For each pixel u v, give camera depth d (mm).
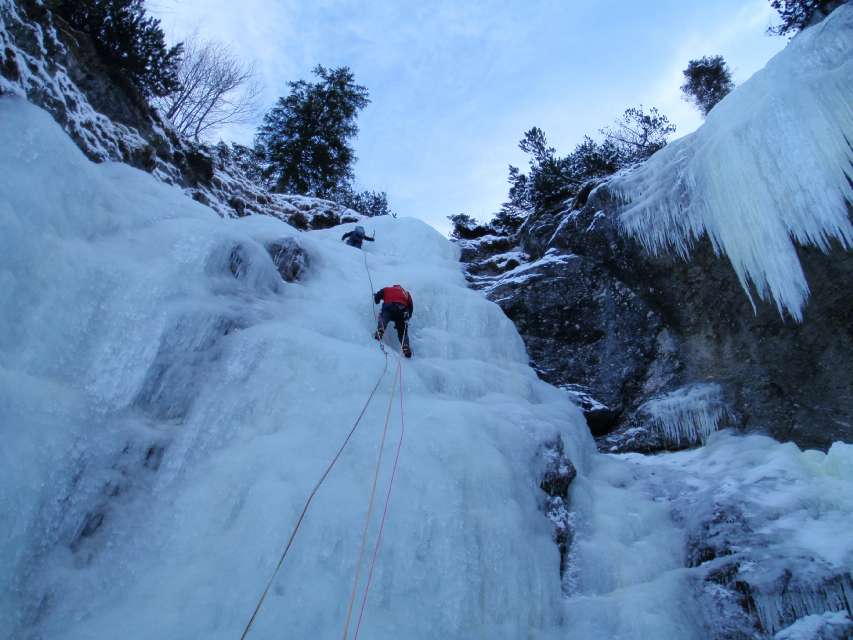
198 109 15391
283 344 4805
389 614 3277
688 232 7926
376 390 4848
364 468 4043
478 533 3988
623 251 8859
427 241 11719
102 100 8633
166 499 3617
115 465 3553
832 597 3645
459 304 8094
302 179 20531
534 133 15727
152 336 4199
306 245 7645
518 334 8633
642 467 6543
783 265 6645
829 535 4281
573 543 4828
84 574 3064
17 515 2943
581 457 6270
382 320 6363
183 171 10242
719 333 7629
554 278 9367
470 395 6184
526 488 4809
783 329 6902
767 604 3723
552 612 3947
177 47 10375
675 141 8672
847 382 6289
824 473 5227
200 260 5098
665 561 4672
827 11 10602
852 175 6121
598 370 8445
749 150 6992
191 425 4039
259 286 5898
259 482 3639
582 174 14664
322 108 20859
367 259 9180
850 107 6207
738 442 6520
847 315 6348
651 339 8352
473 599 3623
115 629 2742
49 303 3842
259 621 2902
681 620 3797
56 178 4500
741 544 4461
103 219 4859
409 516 3783
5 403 3191
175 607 2918
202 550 3330
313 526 3439
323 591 3164
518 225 14906
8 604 2770
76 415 3553
